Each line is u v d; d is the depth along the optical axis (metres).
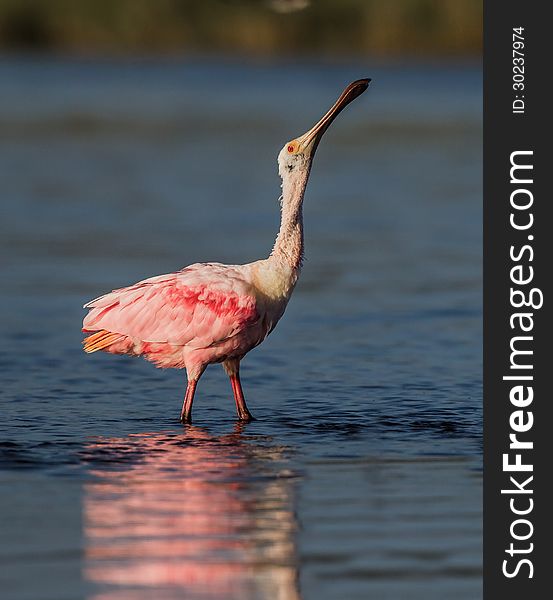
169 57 80.75
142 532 12.18
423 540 12.05
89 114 59.34
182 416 16.45
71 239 30.69
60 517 12.59
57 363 19.86
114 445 15.37
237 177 42.31
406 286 26.03
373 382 18.80
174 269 27.03
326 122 17.14
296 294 25.36
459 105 62.44
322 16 76.19
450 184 41.41
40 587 10.86
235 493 13.41
